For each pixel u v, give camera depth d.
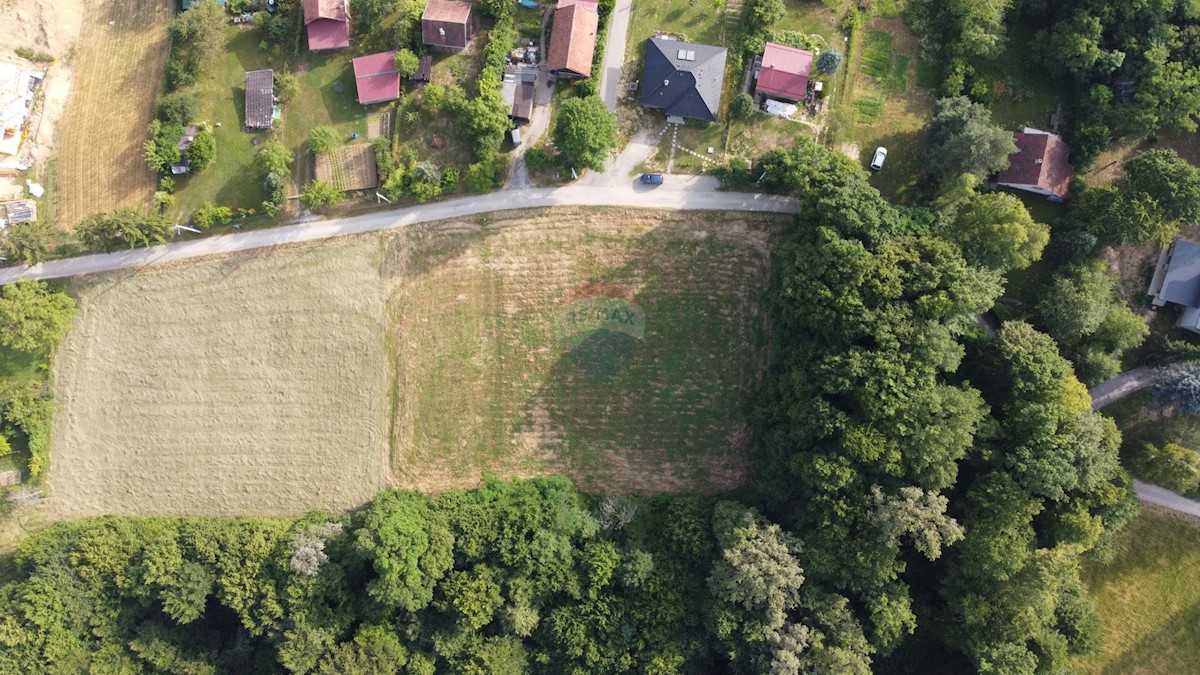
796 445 65.56
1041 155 67.62
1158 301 70.12
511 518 68.12
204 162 71.88
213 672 70.94
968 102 67.69
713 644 66.06
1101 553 66.38
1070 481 60.59
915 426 60.50
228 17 72.88
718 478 72.44
